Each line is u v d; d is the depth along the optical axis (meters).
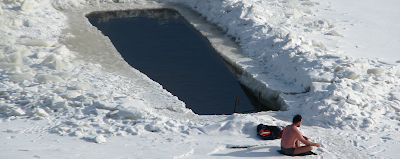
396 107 10.41
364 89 11.11
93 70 14.48
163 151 7.32
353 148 7.79
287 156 7.27
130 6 25.61
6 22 18.84
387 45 16.78
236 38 18.95
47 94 11.65
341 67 12.51
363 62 13.19
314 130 9.20
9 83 12.68
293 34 16.48
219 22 21.31
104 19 23.08
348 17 21.36
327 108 10.19
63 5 24.25
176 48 18.39
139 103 10.86
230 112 12.71
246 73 14.78
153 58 17.17
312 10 22.83
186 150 7.38
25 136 8.56
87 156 6.85
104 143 8.02
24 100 11.16
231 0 22.45
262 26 18.16
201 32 20.39
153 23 22.39
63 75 13.46
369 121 9.52
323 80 12.07
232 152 7.48
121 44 18.88
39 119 10.03
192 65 16.44
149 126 9.28
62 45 16.59
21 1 21.59
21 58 14.79
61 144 7.78
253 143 7.85
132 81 13.48
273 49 16.08
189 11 24.58
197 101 13.45
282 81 13.62
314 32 18.73
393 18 20.92
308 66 13.22
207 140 8.25
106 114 10.26
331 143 8.06
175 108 11.21
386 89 11.53
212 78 15.30
